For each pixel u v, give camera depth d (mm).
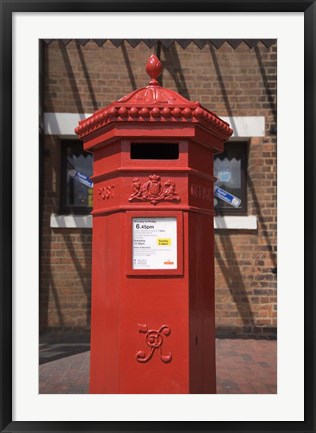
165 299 2561
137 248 2555
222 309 6922
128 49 6977
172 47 6961
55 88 6945
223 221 6930
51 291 6922
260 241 6941
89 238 6977
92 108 6973
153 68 2781
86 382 4898
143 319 2557
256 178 6969
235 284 6938
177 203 2561
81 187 7242
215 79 6988
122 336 2557
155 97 2658
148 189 2555
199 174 2682
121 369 2549
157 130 2512
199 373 2701
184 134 2516
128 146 2559
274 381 4949
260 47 6973
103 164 2775
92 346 2896
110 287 2676
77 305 6934
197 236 2711
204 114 2523
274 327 6926
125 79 6984
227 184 7242
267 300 6934
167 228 2557
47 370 5340
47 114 6922
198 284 2713
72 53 6965
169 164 2564
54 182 6961
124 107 2479
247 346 6344
